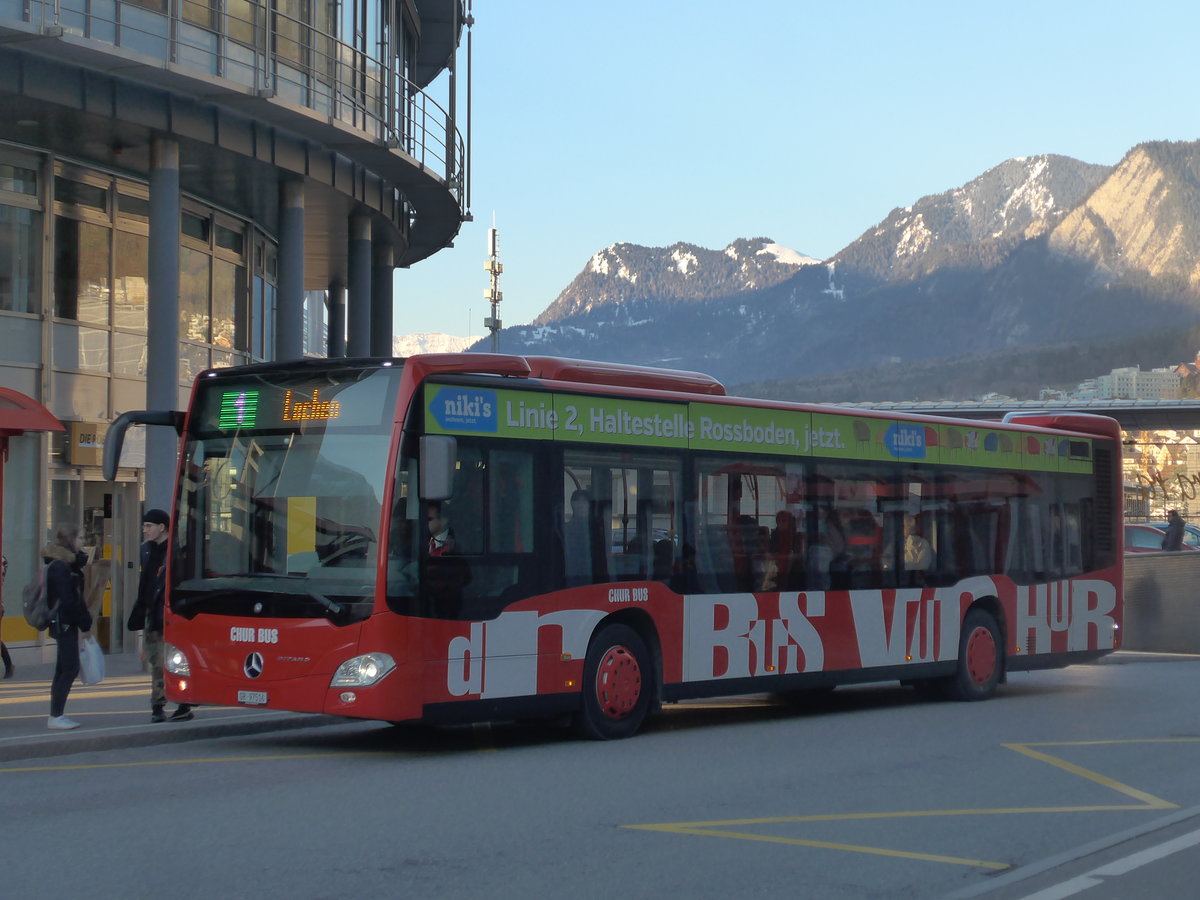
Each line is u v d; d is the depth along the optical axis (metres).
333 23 25.75
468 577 12.34
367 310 27.97
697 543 14.38
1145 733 14.28
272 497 12.36
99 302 22.94
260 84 23.31
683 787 10.70
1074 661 19.08
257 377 12.68
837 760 12.22
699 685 14.28
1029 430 18.64
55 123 20.72
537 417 13.03
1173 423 58.12
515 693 12.62
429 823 9.15
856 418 16.27
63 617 13.29
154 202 21.86
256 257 27.52
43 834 8.74
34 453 21.55
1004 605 18.05
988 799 10.29
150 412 12.91
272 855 8.13
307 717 14.66
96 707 15.33
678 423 14.31
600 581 13.42
